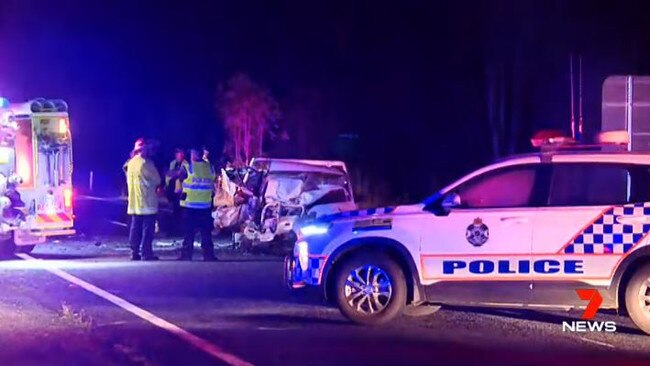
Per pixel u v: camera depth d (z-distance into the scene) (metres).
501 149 34.97
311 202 20.33
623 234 11.07
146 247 19.02
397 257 11.75
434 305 12.38
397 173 40.00
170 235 25.14
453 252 11.49
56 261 18.84
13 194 19.22
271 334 11.23
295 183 20.53
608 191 11.27
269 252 20.61
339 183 20.77
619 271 11.06
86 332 11.27
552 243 11.23
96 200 44.03
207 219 19.00
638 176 11.18
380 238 11.70
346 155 43.53
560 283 11.20
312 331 11.45
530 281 11.27
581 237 11.16
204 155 19.02
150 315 12.53
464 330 11.59
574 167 11.35
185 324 11.86
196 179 18.92
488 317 12.53
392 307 11.70
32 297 14.02
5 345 10.49
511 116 34.81
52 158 19.64
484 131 38.88
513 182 11.62
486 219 11.43
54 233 19.73
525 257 11.29
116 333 11.23
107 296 14.17
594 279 11.12
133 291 14.71
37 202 19.53
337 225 11.95
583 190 11.32
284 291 14.78
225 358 9.88
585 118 30.48
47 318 12.22
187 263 18.52
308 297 14.11
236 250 21.12
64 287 15.09
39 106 19.44
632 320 11.08
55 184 19.69
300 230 12.43
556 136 12.91
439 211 11.61
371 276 11.77
